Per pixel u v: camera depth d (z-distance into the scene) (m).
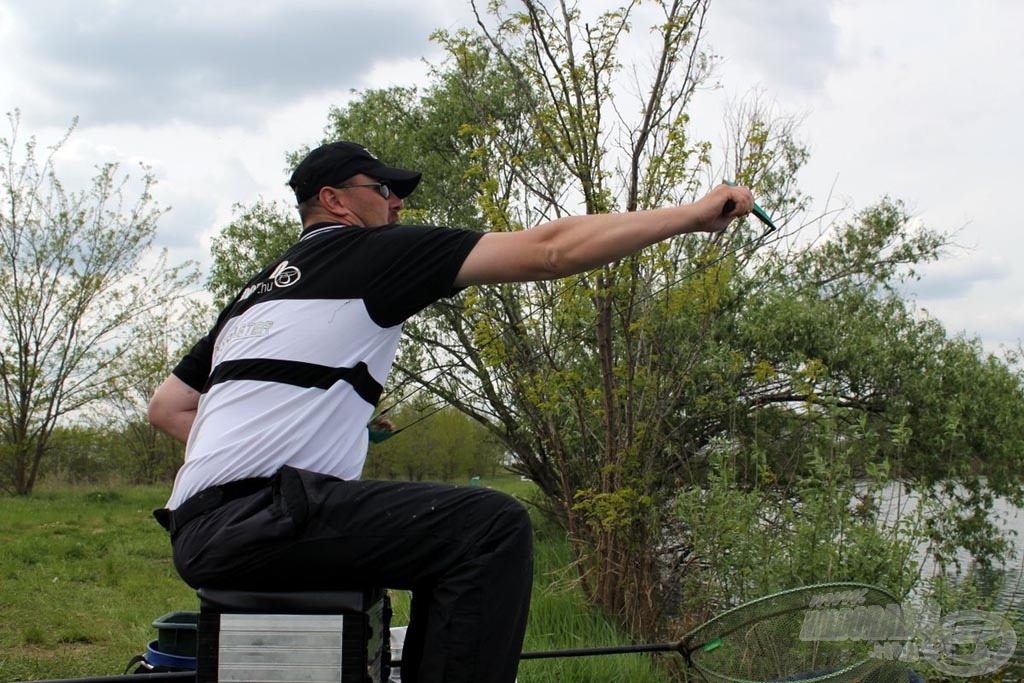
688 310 7.64
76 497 19.62
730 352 8.46
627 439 7.00
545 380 7.14
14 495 20.03
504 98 7.70
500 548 2.16
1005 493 9.68
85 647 7.53
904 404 9.46
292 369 2.22
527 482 12.32
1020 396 9.78
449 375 9.69
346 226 2.49
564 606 7.05
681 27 6.54
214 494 2.19
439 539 2.14
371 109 12.76
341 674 2.12
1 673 6.65
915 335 9.84
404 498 2.15
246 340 2.28
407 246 2.28
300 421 2.20
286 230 13.59
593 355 8.01
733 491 6.86
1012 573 8.79
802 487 7.29
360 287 2.26
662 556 7.46
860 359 9.66
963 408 9.48
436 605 2.15
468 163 11.42
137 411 22.42
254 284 2.46
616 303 6.93
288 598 2.14
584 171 6.52
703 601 6.54
